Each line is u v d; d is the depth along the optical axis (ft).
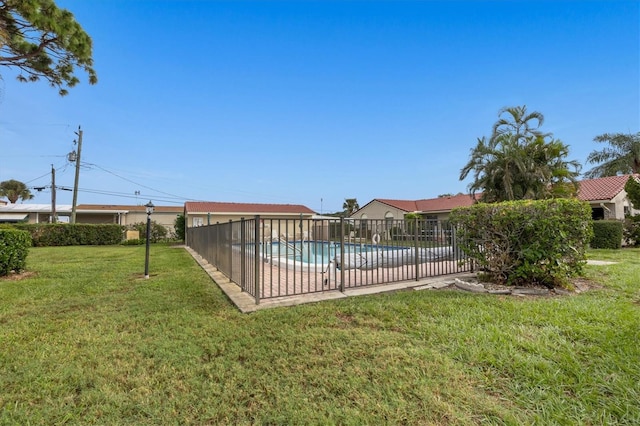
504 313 13.09
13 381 8.53
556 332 10.89
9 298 17.81
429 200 100.53
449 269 24.95
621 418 6.48
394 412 6.91
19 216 94.73
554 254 16.98
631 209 56.08
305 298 16.90
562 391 7.50
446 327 11.66
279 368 9.05
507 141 47.01
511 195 45.21
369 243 21.01
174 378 8.65
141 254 44.09
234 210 94.27
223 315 14.17
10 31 26.16
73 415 7.07
